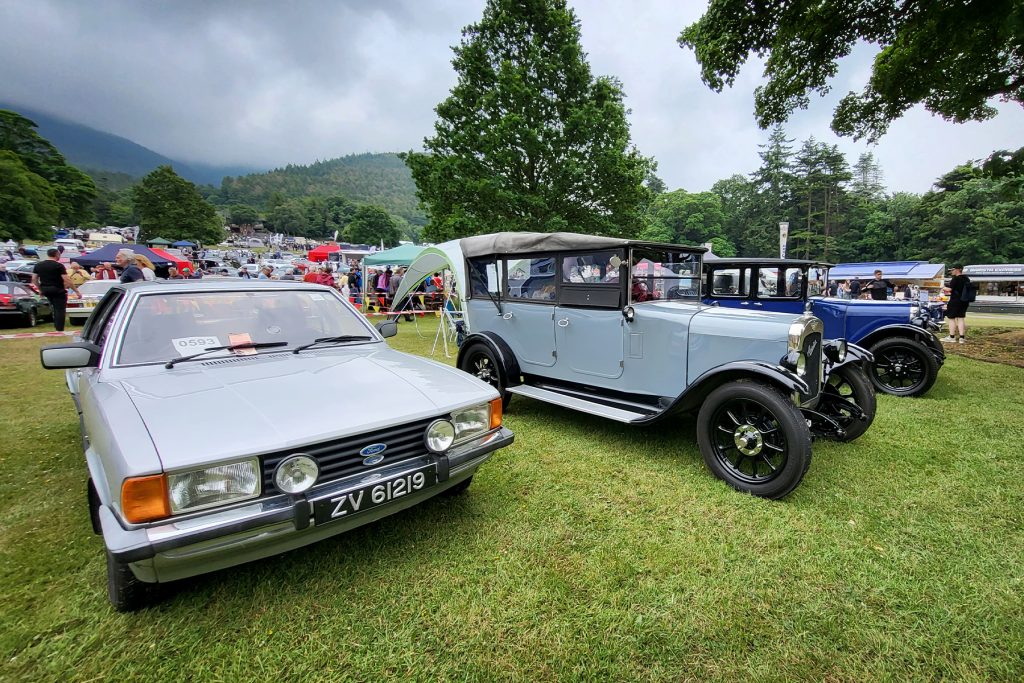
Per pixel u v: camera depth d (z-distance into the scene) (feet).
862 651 6.03
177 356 8.66
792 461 9.50
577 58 52.29
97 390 7.52
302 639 6.20
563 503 9.86
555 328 15.03
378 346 10.84
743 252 238.89
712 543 8.41
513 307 16.47
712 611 6.72
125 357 8.33
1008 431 14.21
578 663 5.82
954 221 174.40
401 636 6.25
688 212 250.78
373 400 7.61
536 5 51.01
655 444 13.33
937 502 9.86
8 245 112.68
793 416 9.52
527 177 53.72
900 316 19.10
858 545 8.32
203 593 6.97
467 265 18.40
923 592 7.09
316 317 10.75
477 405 8.43
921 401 17.75
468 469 8.36
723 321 11.32
